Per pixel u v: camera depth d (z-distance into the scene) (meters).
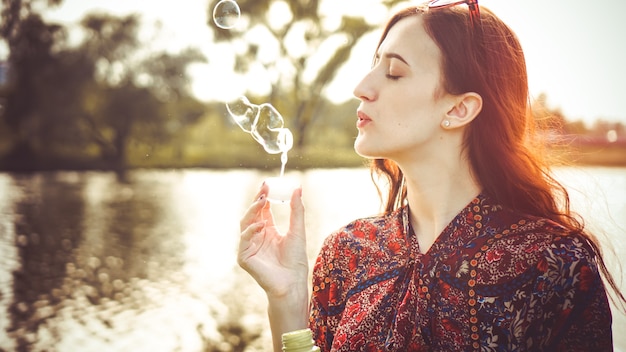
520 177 1.43
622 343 3.69
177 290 7.00
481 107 1.40
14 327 5.76
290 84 26.81
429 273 1.40
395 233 1.51
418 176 1.46
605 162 12.69
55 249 9.46
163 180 21.42
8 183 20.42
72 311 6.25
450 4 1.44
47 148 26.64
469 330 1.35
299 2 26.17
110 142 27.20
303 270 1.63
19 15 26.58
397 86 1.43
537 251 1.34
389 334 1.41
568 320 1.34
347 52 26.52
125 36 27.31
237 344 5.20
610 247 1.92
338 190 15.32
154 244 9.79
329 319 1.58
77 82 26.97
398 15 1.49
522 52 1.49
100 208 14.15
